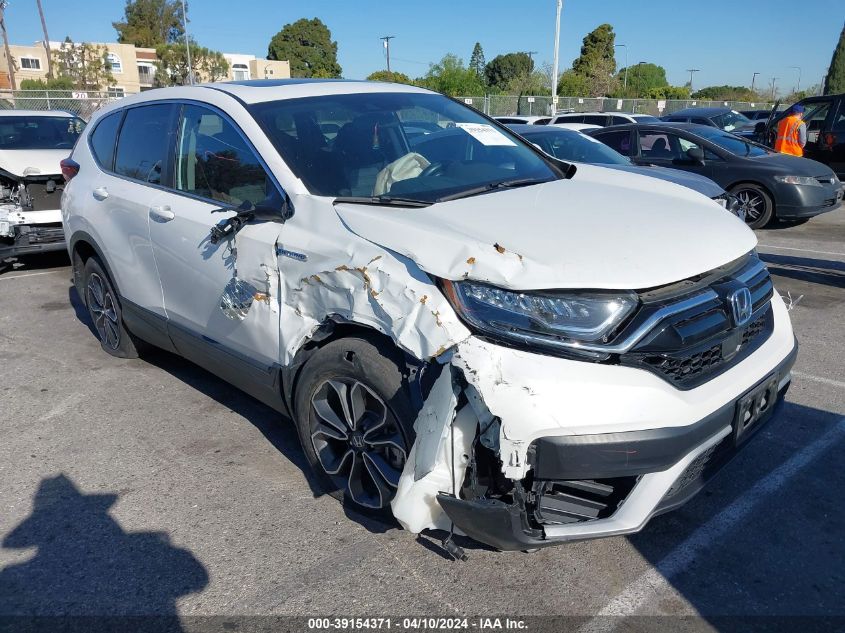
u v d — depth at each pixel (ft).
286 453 12.53
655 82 225.15
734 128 59.82
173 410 14.37
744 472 11.58
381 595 8.91
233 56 231.30
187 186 12.69
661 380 7.88
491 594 8.89
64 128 31.53
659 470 7.84
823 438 12.64
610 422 7.50
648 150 35.53
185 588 9.14
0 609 8.86
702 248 8.87
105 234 14.88
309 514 10.64
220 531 10.30
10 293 23.58
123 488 11.51
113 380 15.96
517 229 8.73
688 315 8.18
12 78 155.02
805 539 9.87
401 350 8.77
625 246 8.46
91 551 9.94
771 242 30.58
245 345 11.27
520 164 12.37
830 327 18.84
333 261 9.20
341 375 9.38
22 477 11.93
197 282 12.11
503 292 7.80
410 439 8.71
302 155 10.85
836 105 39.99
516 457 7.39
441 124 12.83
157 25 280.92
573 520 8.20
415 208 9.48
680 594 8.84
